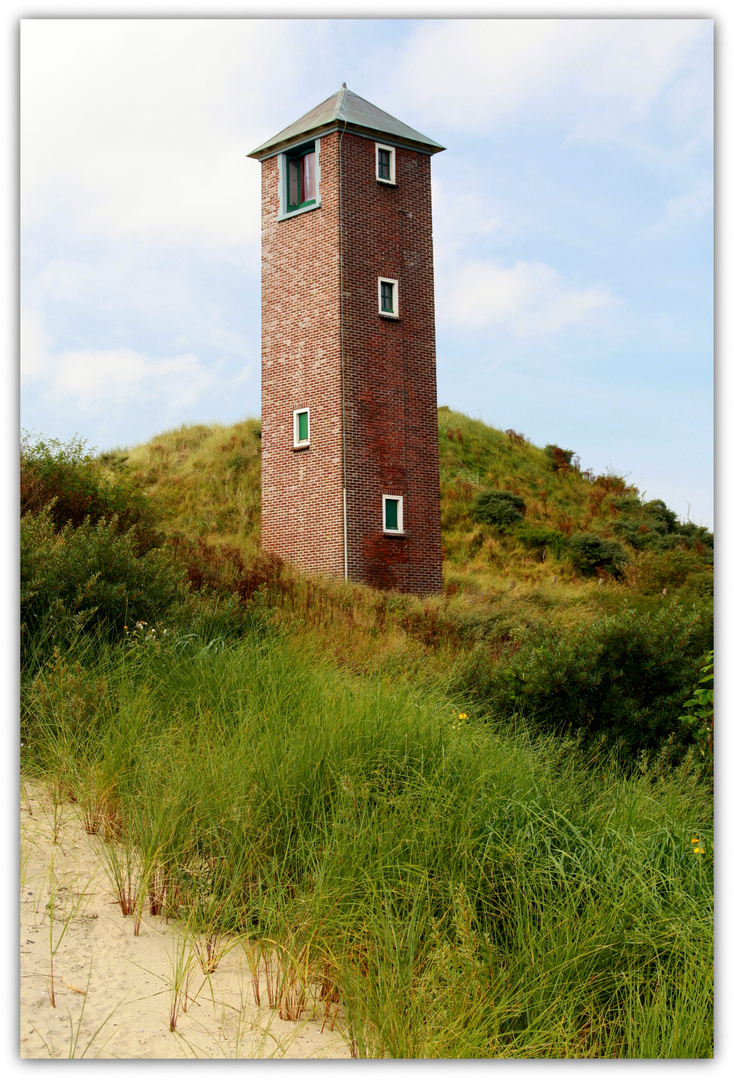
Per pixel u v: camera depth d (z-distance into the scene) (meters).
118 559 9.88
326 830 5.11
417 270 26.25
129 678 7.54
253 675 7.75
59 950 4.22
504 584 30.88
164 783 5.58
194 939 4.55
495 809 5.43
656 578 26.06
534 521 41.78
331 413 24.45
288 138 25.47
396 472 25.27
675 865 5.39
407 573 25.23
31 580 8.63
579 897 4.81
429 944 4.45
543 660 9.54
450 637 15.62
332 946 4.36
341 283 24.36
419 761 5.96
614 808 6.09
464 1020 4.01
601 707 9.07
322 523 24.50
